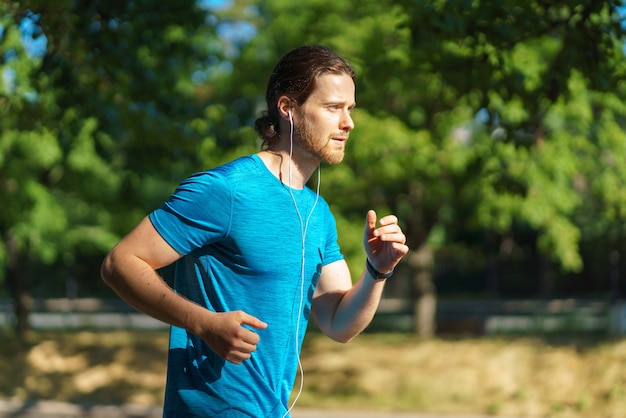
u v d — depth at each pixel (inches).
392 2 329.7
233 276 108.0
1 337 832.3
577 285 1612.9
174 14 385.1
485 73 287.9
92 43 341.1
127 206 870.4
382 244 116.2
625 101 298.4
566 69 280.1
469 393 543.2
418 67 343.0
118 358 679.7
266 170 110.1
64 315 1158.3
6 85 452.1
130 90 394.6
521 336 808.3
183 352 110.7
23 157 719.1
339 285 123.5
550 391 530.9
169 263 104.1
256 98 798.5
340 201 757.3
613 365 539.2
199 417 108.4
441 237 1186.6
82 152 719.7
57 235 922.7
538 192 715.4
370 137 668.1
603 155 749.3
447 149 698.2
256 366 109.3
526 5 268.1
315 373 599.8
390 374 581.0
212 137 504.4
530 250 1660.9
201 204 103.7
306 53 111.5
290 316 111.5
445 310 1350.9
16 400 594.9
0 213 772.6
